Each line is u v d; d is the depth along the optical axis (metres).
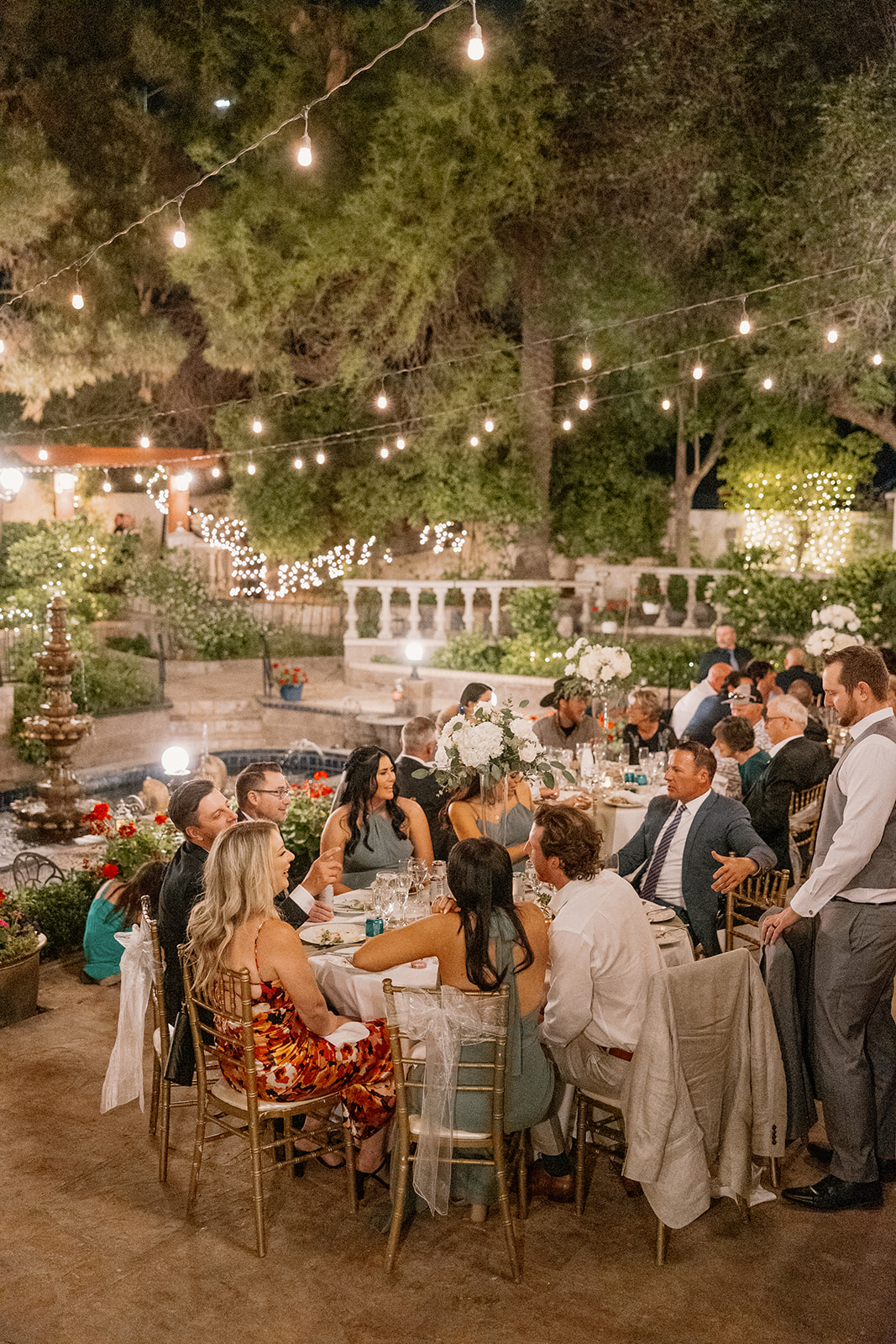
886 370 16.83
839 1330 3.34
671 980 3.61
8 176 13.50
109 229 15.45
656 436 20.53
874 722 3.96
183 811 4.34
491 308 17.75
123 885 5.93
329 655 19.36
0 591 16.48
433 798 6.57
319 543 19.69
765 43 15.61
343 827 5.34
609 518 20.06
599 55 16.17
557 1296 3.49
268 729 15.41
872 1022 4.15
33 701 13.05
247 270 15.90
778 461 19.09
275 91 15.93
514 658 15.43
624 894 3.77
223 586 20.94
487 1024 3.51
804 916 3.95
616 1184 4.16
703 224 16.02
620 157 16.02
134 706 14.53
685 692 14.48
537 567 18.75
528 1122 3.65
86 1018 5.65
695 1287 3.54
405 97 15.48
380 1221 3.87
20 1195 4.07
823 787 5.87
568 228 16.92
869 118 14.52
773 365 16.14
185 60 16.08
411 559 21.48
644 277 16.55
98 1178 4.20
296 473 18.86
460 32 15.94
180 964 4.25
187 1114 4.71
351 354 16.91
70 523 17.72
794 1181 4.20
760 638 15.23
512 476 18.16
